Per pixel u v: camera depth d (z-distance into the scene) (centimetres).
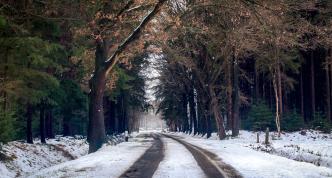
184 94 7238
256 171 1384
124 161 1745
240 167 1499
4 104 2092
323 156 1922
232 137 4153
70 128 5631
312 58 4744
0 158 2042
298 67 4706
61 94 3166
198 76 4606
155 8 2384
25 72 2041
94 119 2617
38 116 4331
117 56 2550
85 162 1714
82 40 2991
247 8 2298
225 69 4662
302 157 2022
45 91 2644
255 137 3906
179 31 3306
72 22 2245
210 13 2916
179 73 5656
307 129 4366
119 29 2467
